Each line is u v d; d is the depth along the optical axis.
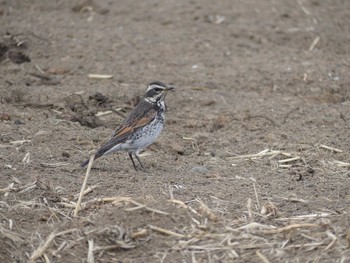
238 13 23.56
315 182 13.84
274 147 15.61
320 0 25.03
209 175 14.09
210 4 24.17
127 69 19.70
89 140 15.73
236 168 14.58
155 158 15.19
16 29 21.52
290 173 14.35
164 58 20.41
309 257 11.02
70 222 11.96
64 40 21.16
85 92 18.16
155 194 12.91
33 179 13.48
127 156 15.36
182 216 11.94
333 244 11.21
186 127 16.78
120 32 21.91
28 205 12.50
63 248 11.29
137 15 23.33
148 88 14.81
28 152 14.86
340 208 12.53
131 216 11.85
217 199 12.79
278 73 19.58
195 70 19.73
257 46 21.52
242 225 11.84
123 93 18.20
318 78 19.39
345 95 18.75
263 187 13.48
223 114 17.30
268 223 11.97
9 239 11.38
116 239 11.41
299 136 16.20
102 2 24.17
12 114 16.75
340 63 20.56
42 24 22.20
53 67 19.67
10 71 19.20
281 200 12.85
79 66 19.77
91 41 21.19
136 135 14.34
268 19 23.30
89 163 13.09
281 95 18.59
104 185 13.37
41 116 16.84
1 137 15.49
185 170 14.46
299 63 20.33
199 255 11.17
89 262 11.03
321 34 22.58
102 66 19.80
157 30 22.20
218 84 18.97
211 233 11.62
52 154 14.95
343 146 15.76
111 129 16.45
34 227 11.87
